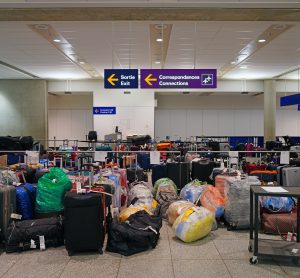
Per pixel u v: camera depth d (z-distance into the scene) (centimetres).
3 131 1409
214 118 1761
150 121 1467
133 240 353
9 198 378
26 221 376
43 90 1416
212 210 447
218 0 511
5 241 362
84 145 1725
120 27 682
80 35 745
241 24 651
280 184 507
